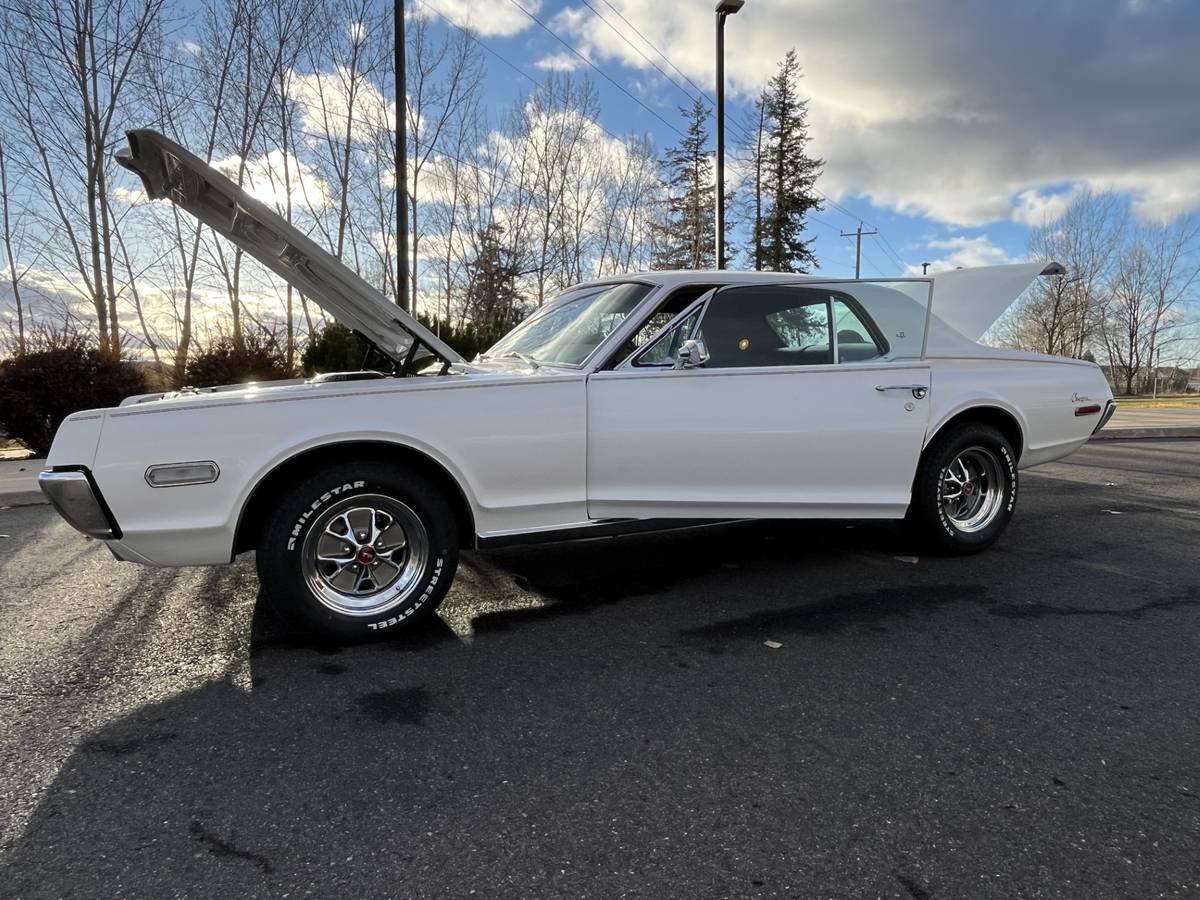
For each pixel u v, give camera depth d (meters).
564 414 3.56
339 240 18.92
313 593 3.27
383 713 2.74
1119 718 2.68
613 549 5.01
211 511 3.10
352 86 18.58
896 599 3.96
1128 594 4.03
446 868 1.89
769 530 5.51
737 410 3.83
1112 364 51.09
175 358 12.34
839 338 4.18
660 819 2.09
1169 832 2.04
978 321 4.88
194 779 2.31
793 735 2.55
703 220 40.34
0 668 3.14
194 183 3.42
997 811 2.13
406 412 3.30
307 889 1.82
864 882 1.84
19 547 5.27
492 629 3.57
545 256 22.86
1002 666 3.11
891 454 4.21
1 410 10.12
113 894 1.80
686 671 3.08
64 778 2.31
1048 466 9.11
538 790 2.24
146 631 3.56
